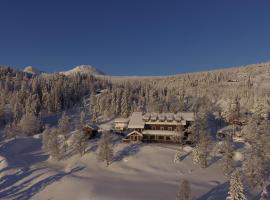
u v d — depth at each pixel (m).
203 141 84.88
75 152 97.25
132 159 86.56
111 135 109.12
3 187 73.25
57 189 69.12
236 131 121.19
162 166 81.44
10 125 140.38
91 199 61.00
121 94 190.75
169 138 103.81
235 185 49.44
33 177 77.75
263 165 66.00
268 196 57.44
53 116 178.25
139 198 60.19
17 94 183.50
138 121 109.56
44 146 105.62
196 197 59.78
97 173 79.19
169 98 199.00
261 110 126.06
